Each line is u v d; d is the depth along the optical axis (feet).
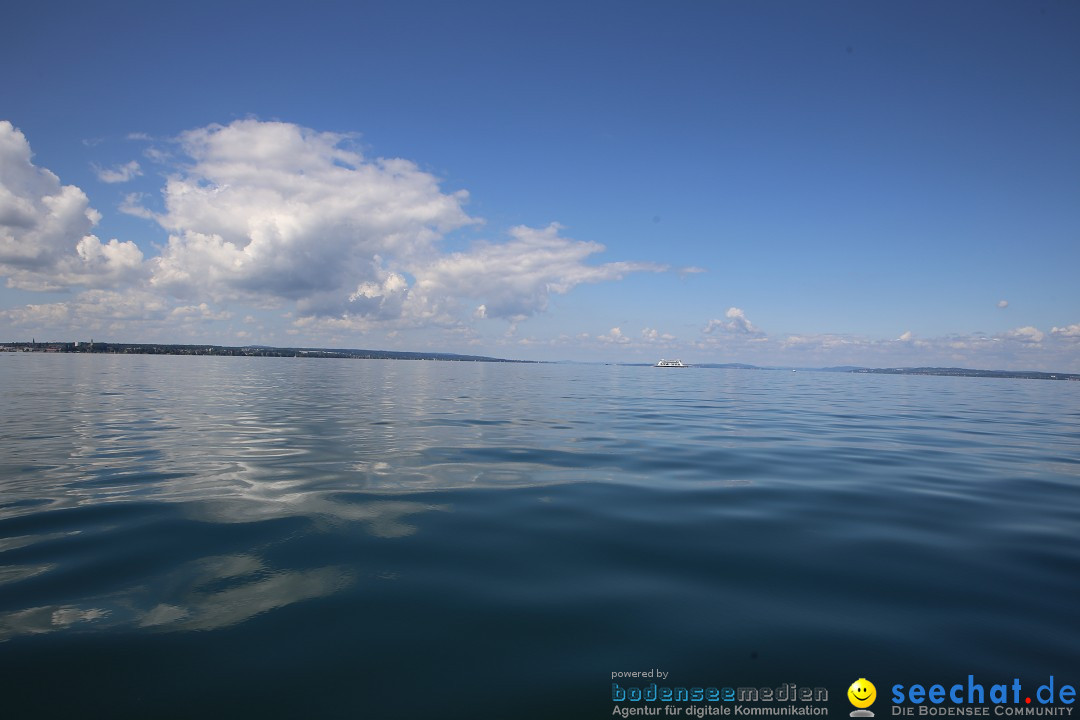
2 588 16.88
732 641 14.69
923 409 93.71
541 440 48.57
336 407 75.87
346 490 29.35
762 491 30.83
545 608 16.31
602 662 13.61
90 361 279.28
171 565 18.84
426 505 26.81
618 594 17.35
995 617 16.14
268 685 12.34
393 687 12.39
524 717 11.50
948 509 27.50
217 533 22.16
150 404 74.28
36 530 22.22
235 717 11.27
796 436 54.44
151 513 24.72
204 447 42.09
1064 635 15.19
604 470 35.94
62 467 34.37
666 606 16.58
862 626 15.56
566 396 107.96
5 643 13.75
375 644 14.10
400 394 105.09
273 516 24.48
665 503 28.02
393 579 18.04
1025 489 32.09
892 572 19.36
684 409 83.51
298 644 13.99
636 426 60.18
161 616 15.29
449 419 63.98
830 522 25.11
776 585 18.20
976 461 41.50
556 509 26.58
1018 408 101.40
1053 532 23.91
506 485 31.30
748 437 52.95
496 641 14.42
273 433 49.98
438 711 11.64
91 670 12.71
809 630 15.31
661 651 14.14
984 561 20.45
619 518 25.29
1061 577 19.03
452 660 13.51
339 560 19.54
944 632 15.28
